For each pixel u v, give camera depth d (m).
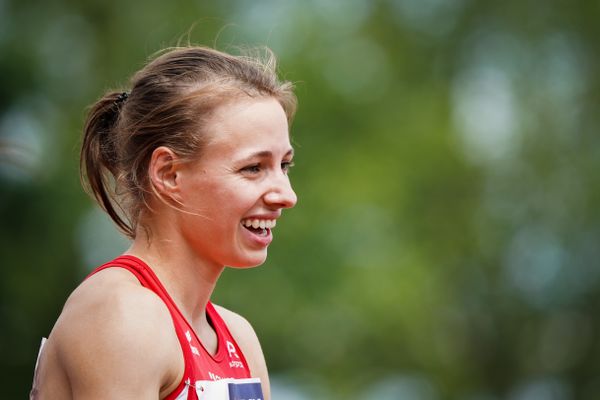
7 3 41.50
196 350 7.39
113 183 8.07
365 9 59.97
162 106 7.52
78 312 7.05
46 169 35.72
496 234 56.44
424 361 55.88
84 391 6.89
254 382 7.51
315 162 49.72
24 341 36.72
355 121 53.16
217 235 7.52
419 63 60.59
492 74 58.88
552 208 55.69
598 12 57.53
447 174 57.44
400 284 52.34
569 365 55.34
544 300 55.25
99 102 8.02
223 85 7.53
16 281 36.06
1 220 35.59
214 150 7.45
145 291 7.19
